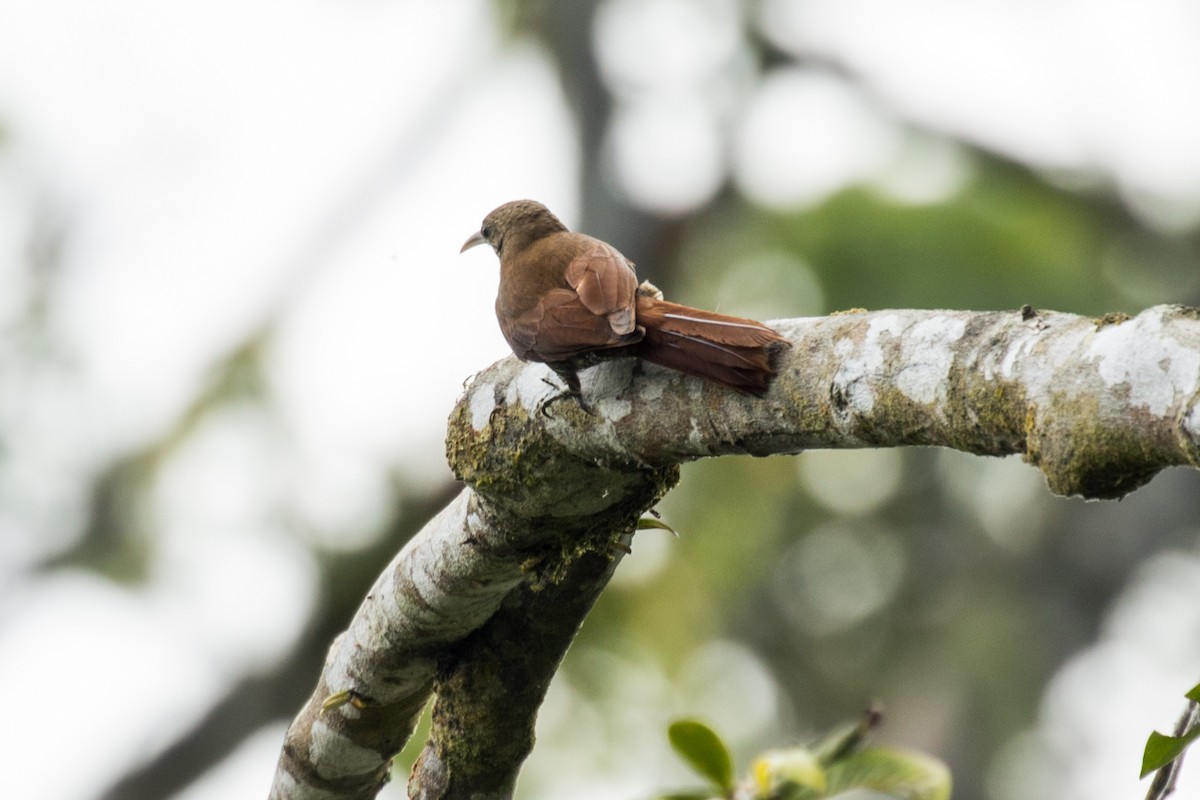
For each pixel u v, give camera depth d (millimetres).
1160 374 3438
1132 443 3482
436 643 5754
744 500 15742
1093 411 3547
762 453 4613
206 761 14805
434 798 5945
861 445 4316
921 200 16422
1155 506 18547
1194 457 3336
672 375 4734
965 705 17656
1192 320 3477
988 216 16484
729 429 4590
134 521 15344
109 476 15375
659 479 5145
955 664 17656
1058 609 18406
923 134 17125
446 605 5574
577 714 13281
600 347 4699
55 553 15281
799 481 17156
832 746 5785
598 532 5320
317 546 14422
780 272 16297
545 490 5164
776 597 17156
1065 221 17312
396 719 6047
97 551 15328
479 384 5359
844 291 16000
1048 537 18656
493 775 5879
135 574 15234
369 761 6141
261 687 14664
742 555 15469
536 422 5082
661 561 14727
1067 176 17391
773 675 17172
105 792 14797
